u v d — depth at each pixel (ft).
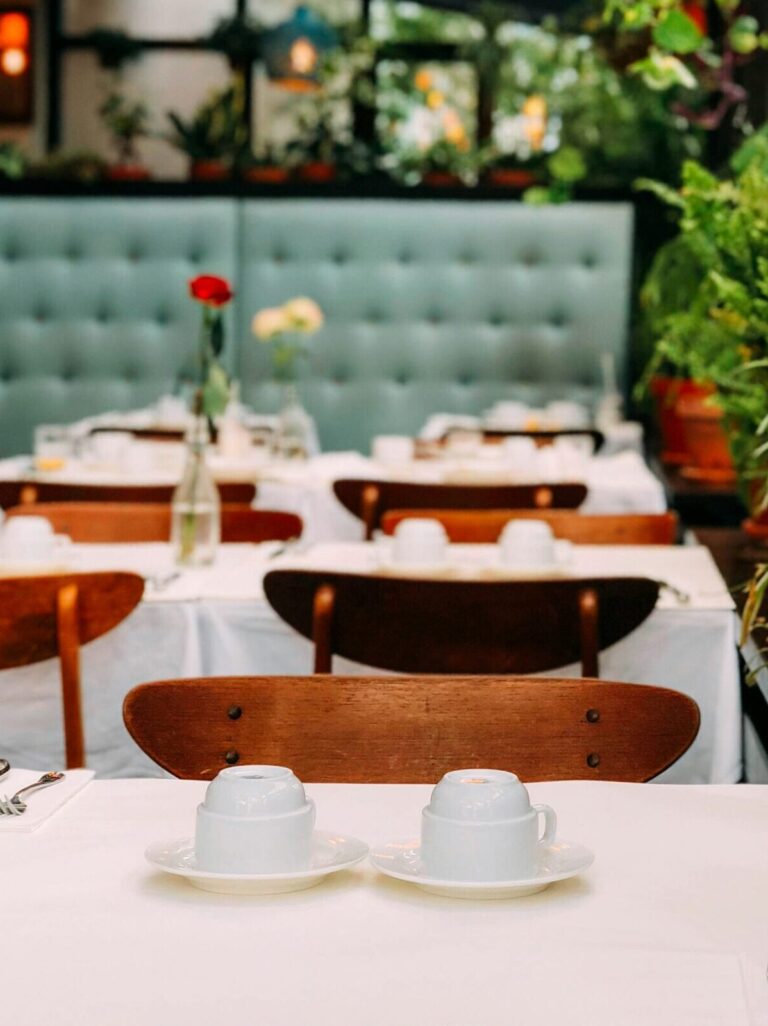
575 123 21.71
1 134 25.66
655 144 21.40
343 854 3.66
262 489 14.17
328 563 8.88
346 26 23.20
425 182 21.52
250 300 21.47
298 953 3.05
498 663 7.10
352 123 23.71
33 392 21.52
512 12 22.70
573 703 5.03
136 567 8.68
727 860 3.73
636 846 3.84
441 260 21.36
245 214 21.42
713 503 15.17
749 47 11.36
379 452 15.80
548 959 3.01
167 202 21.42
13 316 21.49
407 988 2.86
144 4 25.48
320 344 21.45
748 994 2.82
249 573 8.50
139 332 21.47
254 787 3.53
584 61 21.79
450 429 16.44
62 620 7.11
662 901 3.40
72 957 3.03
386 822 4.06
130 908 3.33
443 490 12.51
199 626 7.69
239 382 21.48
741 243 7.67
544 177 21.45
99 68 25.59
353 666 7.76
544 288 21.27
